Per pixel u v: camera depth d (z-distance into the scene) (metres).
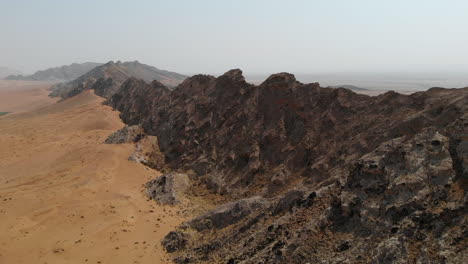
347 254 20.80
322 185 32.28
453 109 31.55
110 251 30.92
